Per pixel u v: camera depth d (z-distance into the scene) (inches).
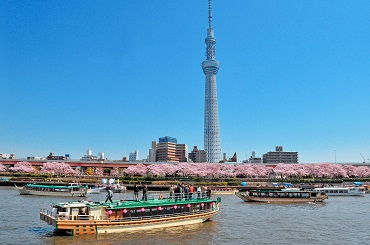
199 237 1822.1
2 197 3956.7
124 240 1699.1
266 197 3863.2
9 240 1676.9
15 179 6658.5
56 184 5797.2
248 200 3929.6
